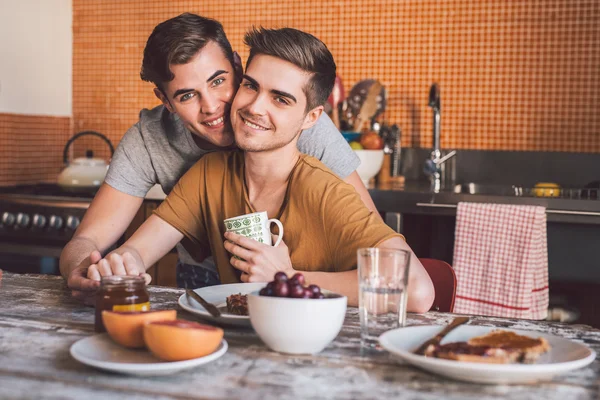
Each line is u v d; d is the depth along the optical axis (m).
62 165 3.84
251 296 1.03
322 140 1.84
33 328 1.15
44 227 3.11
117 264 1.34
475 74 3.28
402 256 1.08
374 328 1.08
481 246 2.64
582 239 2.78
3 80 3.44
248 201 1.58
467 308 2.65
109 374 0.93
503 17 3.21
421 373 0.96
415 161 3.39
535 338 1.02
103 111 3.84
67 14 3.85
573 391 0.90
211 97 1.62
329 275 1.39
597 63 3.10
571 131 3.16
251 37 1.46
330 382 0.91
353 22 3.43
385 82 3.41
